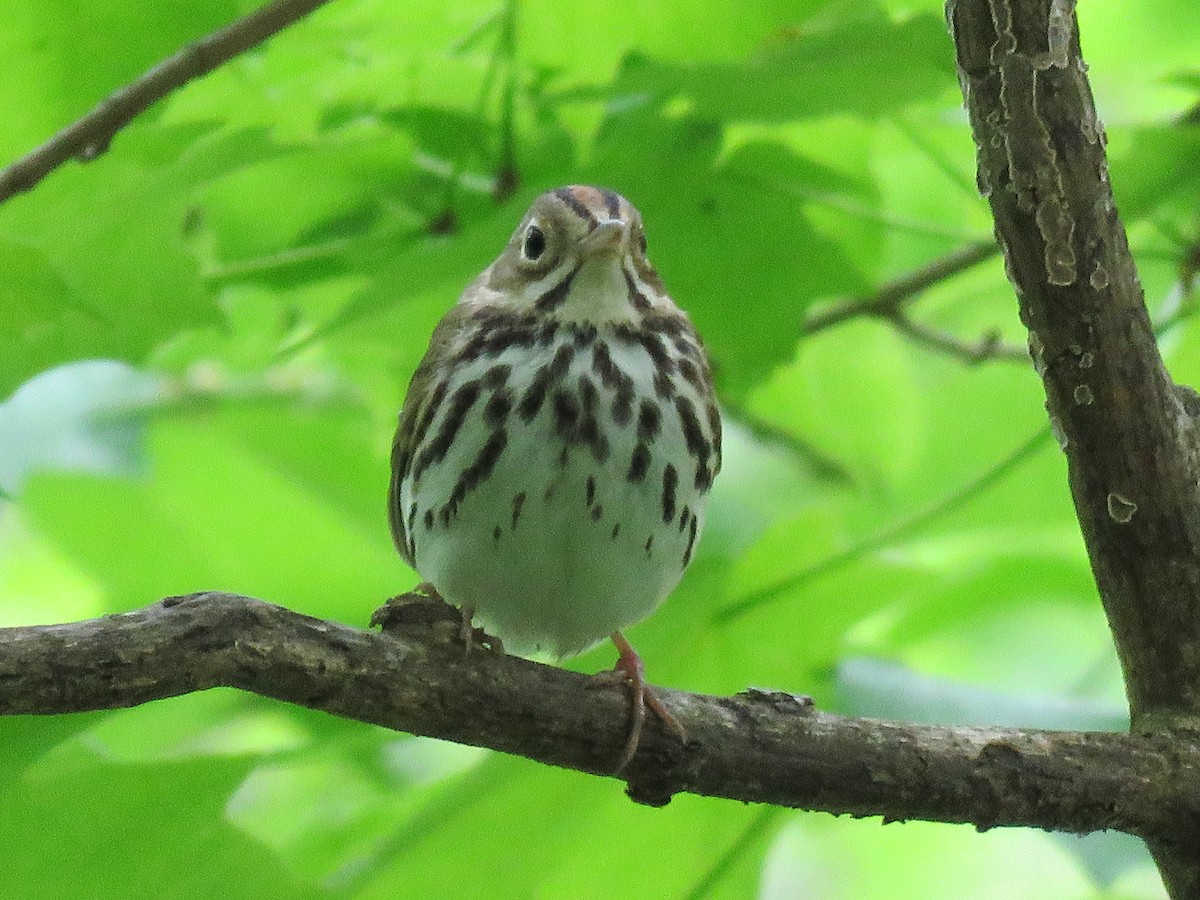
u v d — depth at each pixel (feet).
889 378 13.14
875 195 12.92
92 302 12.74
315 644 12.48
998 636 13.24
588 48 12.84
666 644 12.77
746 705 12.55
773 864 13.33
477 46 12.88
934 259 13.12
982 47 12.50
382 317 12.82
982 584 13.08
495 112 12.84
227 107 12.83
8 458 13.29
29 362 12.74
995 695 12.77
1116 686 13.24
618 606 12.68
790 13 12.83
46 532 13.20
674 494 12.67
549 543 12.66
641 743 12.53
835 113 12.76
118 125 12.59
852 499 13.16
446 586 12.69
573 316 12.67
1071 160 12.50
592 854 12.73
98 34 12.77
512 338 12.67
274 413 13.26
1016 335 13.28
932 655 13.25
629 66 12.84
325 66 12.82
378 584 13.21
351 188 12.87
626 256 12.69
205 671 12.45
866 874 13.34
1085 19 13.15
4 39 12.76
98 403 13.33
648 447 12.66
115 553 13.21
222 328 12.76
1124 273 12.52
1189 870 12.54
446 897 12.67
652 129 12.81
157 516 13.21
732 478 13.35
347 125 12.84
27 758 12.56
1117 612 12.57
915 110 12.94
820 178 12.86
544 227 12.69
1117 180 12.79
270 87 12.83
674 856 12.73
